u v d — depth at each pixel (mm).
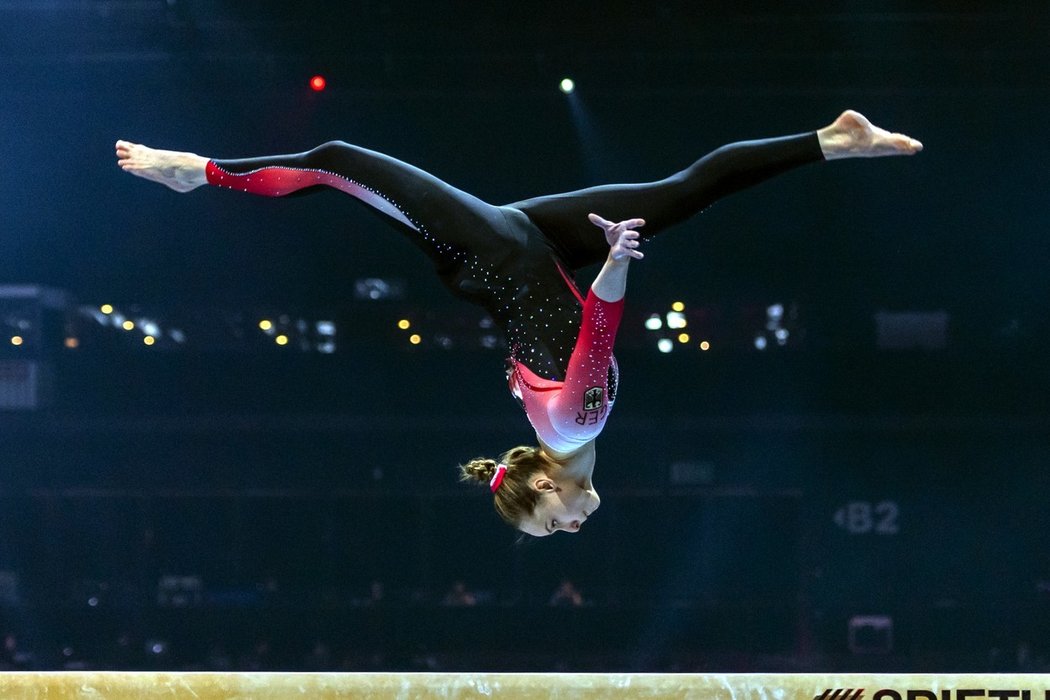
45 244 37281
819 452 37031
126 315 37656
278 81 32781
